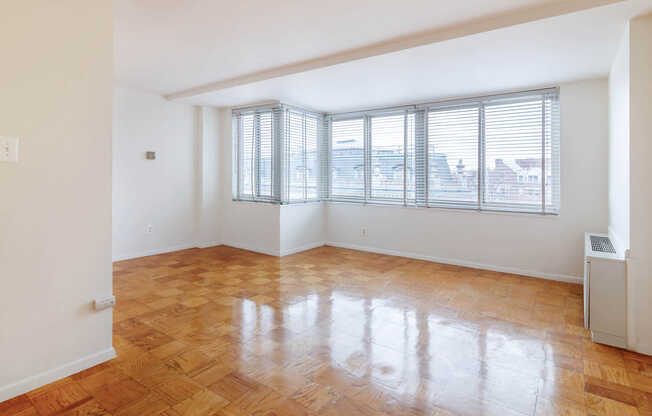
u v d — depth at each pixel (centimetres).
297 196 530
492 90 415
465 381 198
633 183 233
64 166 192
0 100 170
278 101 491
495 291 355
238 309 302
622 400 181
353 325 272
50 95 186
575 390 189
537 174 401
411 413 170
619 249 268
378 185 526
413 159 492
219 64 353
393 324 275
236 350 230
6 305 175
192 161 543
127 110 463
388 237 517
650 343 229
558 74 352
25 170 179
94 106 203
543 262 400
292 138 515
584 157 373
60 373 194
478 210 439
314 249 551
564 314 297
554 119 391
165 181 511
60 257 192
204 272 418
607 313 241
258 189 533
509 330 266
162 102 500
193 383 192
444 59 312
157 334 252
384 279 395
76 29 195
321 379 198
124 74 389
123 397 179
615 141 304
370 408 173
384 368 210
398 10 239
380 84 394
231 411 169
